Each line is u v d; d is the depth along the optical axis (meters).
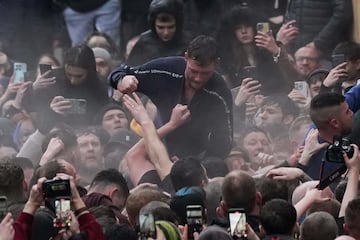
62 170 12.77
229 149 15.34
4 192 12.12
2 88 18.31
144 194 12.63
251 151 16.45
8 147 16.97
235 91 17.59
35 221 11.38
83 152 16.08
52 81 17.72
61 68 17.80
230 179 12.27
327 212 12.45
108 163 16.16
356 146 12.90
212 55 15.00
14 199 12.15
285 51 18.25
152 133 14.66
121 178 13.47
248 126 16.86
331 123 13.95
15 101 17.66
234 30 18.20
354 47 17.14
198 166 13.61
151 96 15.21
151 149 14.59
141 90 15.19
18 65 17.91
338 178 13.66
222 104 15.25
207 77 15.07
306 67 18.52
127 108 15.68
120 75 15.09
